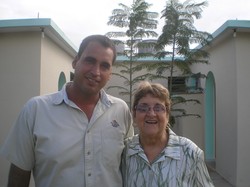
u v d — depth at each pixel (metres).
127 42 9.07
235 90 6.73
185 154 2.23
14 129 2.21
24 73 6.39
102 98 2.33
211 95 9.40
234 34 6.59
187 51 7.76
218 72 8.03
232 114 6.95
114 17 8.98
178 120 10.27
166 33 7.63
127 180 2.29
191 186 2.18
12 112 6.38
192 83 10.29
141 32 8.80
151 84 2.40
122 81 11.98
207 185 2.21
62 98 2.20
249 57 6.69
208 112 9.45
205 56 8.15
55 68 7.70
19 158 2.18
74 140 2.13
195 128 9.83
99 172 2.16
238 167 6.63
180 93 9.92
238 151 6.62
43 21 6.02
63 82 8.97
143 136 2.34
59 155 2.08
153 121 2.32
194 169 2.20
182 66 8.30
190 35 7.62
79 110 2.19
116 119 2.34
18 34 6.44
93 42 2.20
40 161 2.13
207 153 9.50
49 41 7.11
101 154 2.19
